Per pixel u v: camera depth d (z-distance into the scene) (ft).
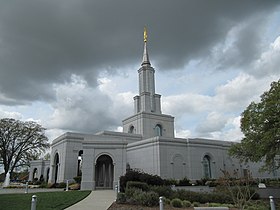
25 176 247.91
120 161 124.06
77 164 138.92
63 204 54.29
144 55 191.83
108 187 127.44
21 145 180.45
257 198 77.41
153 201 55.62
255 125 78.18
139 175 87.40
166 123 173.58
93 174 117.80
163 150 119.24
